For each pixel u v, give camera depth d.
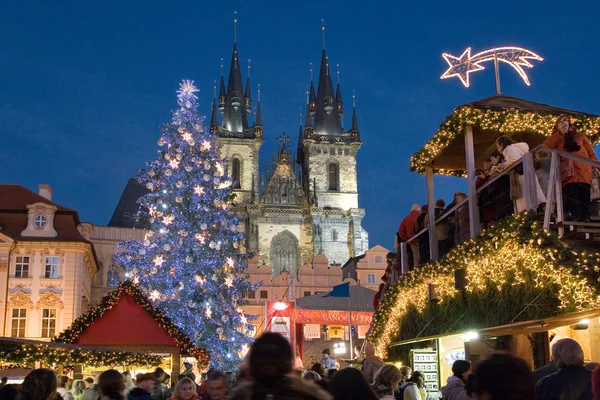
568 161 11.92
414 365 16.84
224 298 45.66
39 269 56.56
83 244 57.28
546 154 12.73
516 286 12.20
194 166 44.53
